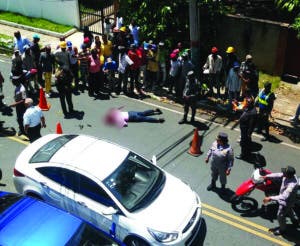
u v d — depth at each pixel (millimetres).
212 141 12766
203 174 11305
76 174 8867
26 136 12758
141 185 8969
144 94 15445
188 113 14312
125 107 14516
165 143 12609
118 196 8594
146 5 16750
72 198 8898
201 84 15258
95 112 14156
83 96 15203
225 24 16781
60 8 20453
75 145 9602
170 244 8250
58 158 9227
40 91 14133
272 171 11547
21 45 15703
